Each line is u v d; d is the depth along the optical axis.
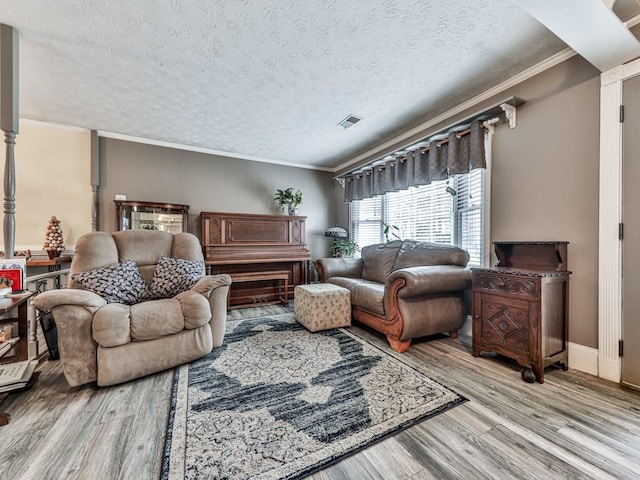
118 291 2.20
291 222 4.54
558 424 1.42
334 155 4.62
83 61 2.21
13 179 2.07
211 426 1.42
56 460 1.20
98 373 1.78
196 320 2.11
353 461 1.20
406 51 2.11
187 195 4.18
